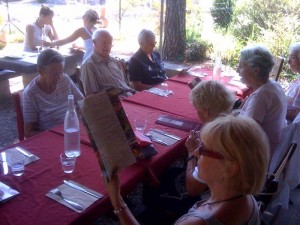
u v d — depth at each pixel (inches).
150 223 76.1
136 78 149.4
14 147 75.3
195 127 90.7
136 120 90.4
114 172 47.0
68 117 75.7
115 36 349.4
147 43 147.9
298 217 103.7
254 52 88.2
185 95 122.1
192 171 70.7
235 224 37.8
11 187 59.2
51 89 99.3
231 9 279.4
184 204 74.7
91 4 538.3
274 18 257.0
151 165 69.2
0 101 193.8
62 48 211.3
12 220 50.8
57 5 582.6
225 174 38.4
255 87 91.0
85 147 76.0
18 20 422.9
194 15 286.5
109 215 91.2
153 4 416.8
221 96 76.3
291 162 84.0
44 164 68.0
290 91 130.3
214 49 257.6
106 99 47.2
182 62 248.2
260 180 38.0
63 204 54.7
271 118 86.8
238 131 37.7
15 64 168.1
